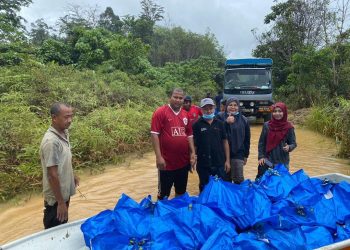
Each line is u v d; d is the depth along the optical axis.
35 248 3.52
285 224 3.52
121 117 11.02
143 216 3.55
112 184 7.40
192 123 5.70
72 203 6.40
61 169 3.85
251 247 3.16
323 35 19.86
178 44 42.19
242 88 15.30
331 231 3.71
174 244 3.14
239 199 3.74
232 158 5.82
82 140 8.74
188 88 23.50
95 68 19.94
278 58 25.34
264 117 15.36
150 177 7.86
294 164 8.65
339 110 11.56
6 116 9.05
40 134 8.41
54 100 11.35
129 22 38.09
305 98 19.64
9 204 6.43
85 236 3.54
